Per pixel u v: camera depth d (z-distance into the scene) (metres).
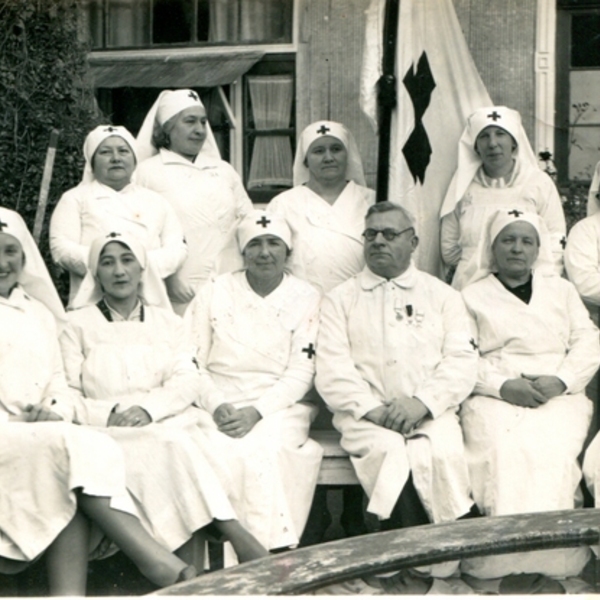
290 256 6.45
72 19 8.09
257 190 8.38
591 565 2.99
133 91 8.29
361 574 2.88
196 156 7.10
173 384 5.73
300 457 5.75
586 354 6.08
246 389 5.99
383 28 6.30
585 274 6.54
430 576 2.93
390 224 6.02
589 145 7.97
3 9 7.87
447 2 6.59
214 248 6.99
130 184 6.73
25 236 5.71
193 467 5.30
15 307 5.64
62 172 8.04
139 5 8.22
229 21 8.23
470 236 6.50
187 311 6.18
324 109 8.20
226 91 8.33
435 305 6.07
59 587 5.01
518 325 6.08
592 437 6.75
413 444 5.70
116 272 5.76
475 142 6.55
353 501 6.14
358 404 5.84
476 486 5.77
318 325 6.12
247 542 5.28
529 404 5.92
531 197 6.59
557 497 5.68
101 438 5.12
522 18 7.88
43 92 7.98
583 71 7.94
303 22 8.17
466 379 5.90
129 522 5.04
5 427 5.10
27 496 5.04
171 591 2.76
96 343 5.80
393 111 6.32
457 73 6.63
